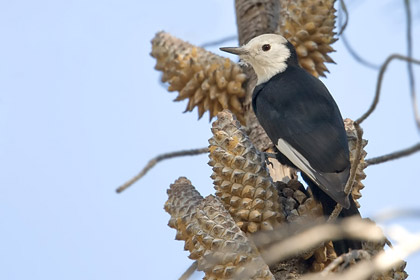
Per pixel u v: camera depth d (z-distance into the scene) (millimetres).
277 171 10172
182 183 7887
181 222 7426
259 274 6684
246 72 10836
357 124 6844
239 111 10516
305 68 10523
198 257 7027
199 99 10406
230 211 7785
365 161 8367
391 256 4680
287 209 8016
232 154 7820
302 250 7414
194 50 10484
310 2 10336
